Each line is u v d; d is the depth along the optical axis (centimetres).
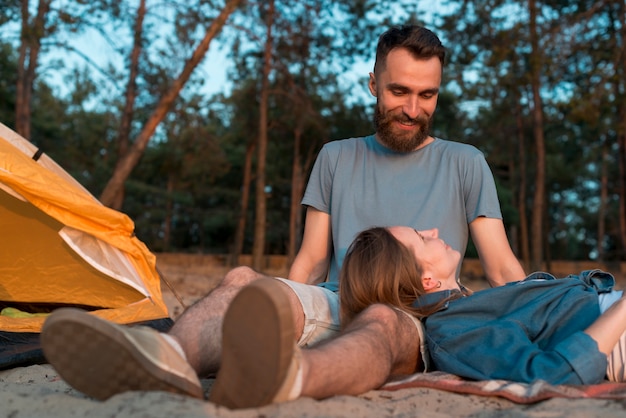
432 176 297
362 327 210
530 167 2770
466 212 297
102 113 3091
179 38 1182
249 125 2245
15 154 424
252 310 161
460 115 2597
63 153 2884
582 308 240
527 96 2033
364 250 237
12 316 415
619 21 1373
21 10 1162
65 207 427
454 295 247
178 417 164
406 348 229
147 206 3234
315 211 314
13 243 461
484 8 1412
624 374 230
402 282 236
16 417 179
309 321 245
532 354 221
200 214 3369
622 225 2306
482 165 296
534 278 269
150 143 2727
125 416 167
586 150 2666
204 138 1841
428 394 211
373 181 301
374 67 299
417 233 254
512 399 203
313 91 1980
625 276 2048
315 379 183
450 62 1484
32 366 325
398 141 292
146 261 465
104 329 171
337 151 311
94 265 437
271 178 2917
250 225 3300
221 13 1075
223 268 2189
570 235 3847
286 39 1561
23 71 1558
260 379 167
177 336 207
